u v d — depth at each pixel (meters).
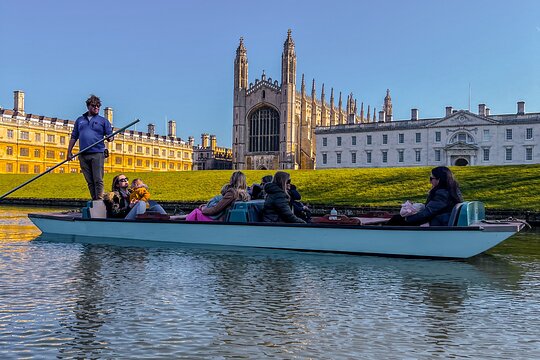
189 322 5.93
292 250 11.41
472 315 6.31
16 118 89.94
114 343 5.19
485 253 11.78
